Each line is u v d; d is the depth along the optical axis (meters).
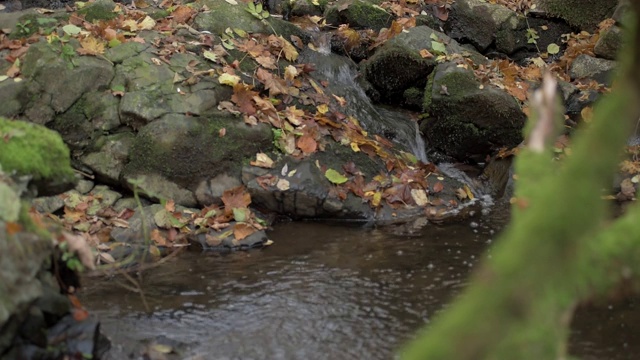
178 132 4.90
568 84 6.27
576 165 0.95
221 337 3.41
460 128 5.91
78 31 5.33
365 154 5.39
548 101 1.19
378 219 4.99
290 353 3.28
